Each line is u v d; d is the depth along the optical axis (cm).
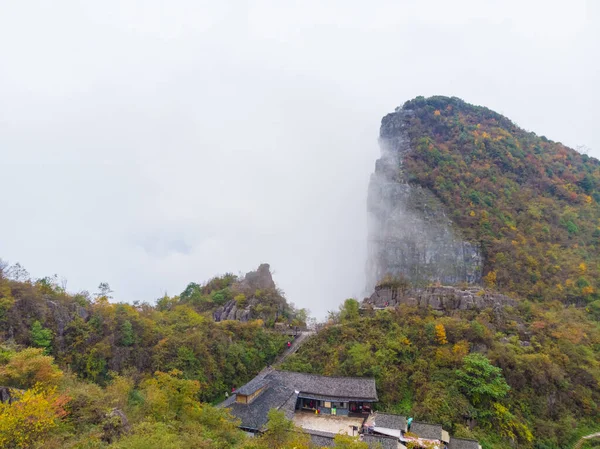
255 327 6988
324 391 5278
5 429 2083
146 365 5219
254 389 4956
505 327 6259
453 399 4916
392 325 6288
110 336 5066
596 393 5431
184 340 5681
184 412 3338
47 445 2178
